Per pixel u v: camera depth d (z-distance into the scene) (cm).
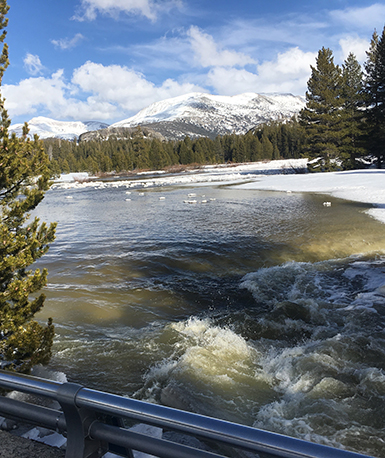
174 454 154
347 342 630
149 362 599
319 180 3712
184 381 535
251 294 907
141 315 794
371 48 5628
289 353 613
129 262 1185
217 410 472
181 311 819
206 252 1267
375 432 414
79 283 999
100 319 771
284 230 1528
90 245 1438
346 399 474
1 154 473
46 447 225
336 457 120
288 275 1024
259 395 505
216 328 721
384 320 718
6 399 206
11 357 452
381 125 4631
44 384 178
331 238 1354
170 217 2025
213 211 2158
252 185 3875
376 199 2148
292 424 437
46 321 757
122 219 2050
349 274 1007
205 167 11669
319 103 5166
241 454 360
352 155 5166
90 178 9169
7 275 471
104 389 527
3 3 488
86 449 175
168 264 1159
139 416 153
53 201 3478
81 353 627
